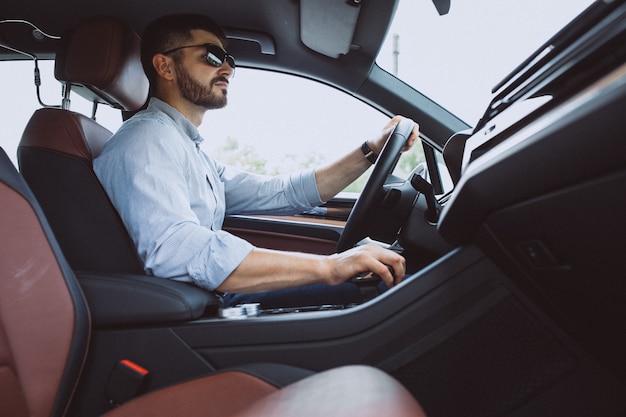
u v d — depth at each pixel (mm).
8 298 789
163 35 1461
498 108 984
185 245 1088
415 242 1339
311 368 903
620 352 734
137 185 1129
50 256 839
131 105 1441
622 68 522
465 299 855
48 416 822
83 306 881
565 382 811
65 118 1207
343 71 1973
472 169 759
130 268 1165
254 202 1779
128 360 922
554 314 793
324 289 1312
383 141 1642
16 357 793
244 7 1806
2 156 847
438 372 869
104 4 1797
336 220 2141
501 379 841
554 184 606
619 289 639
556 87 728
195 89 1473
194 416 699
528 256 733
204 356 921
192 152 1360
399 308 885
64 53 1323
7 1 1761
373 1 1600
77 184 1169
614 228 577
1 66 1975
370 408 453
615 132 504
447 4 1232
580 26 727
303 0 1646
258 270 1071
